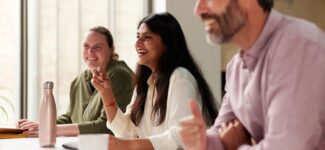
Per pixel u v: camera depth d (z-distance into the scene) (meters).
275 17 1.25
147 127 2.15
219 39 1.25
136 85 2.22
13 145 1.95
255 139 1.37
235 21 1.21
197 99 2.01
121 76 2.72
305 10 3.77
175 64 2.06
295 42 1.18
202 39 3.60
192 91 1.98
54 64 3.59
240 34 1.25
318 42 1.18
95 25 3.64
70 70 3.60
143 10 3.73
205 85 2.09
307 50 1.16
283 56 1.18
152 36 2.07
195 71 2.09
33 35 3.57
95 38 2.85
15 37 3.57
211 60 3.64
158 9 3.64
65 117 3.02
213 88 3.65
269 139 1.17
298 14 3.75
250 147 1.29
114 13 3.68
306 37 1.18
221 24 1.22
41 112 1.90
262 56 1.25
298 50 1.17
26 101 3.58
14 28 3.56
